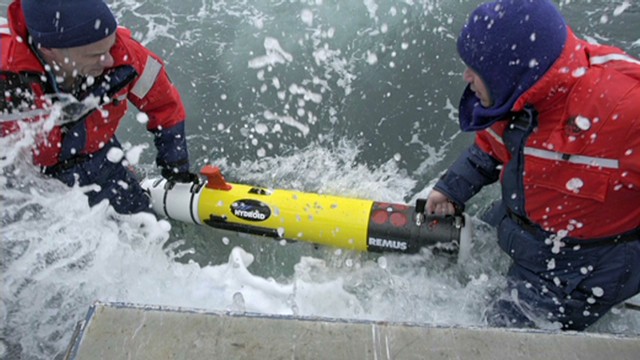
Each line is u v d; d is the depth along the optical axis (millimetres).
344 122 3350
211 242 2926
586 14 3678
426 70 3588
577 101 1681
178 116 2521
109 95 2232
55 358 1991
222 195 2809
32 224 2314
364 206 2689
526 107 1791
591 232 1965
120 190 2730
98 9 1895
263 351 1315
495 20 1665
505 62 1665
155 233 2709
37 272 2215
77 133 2311
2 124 2129
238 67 3682
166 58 3740
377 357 1310
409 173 3086
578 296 2133
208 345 1324
